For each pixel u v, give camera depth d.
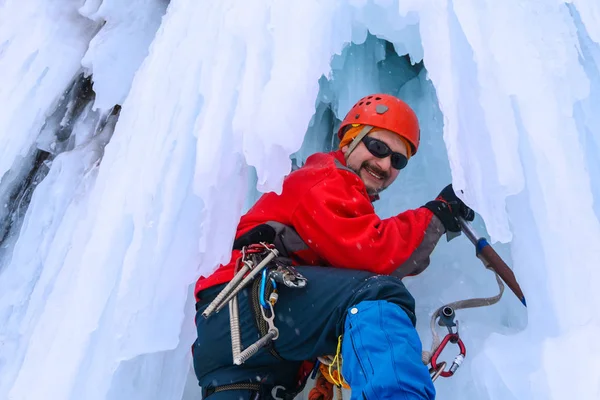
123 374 1.19
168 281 1.16
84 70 2.45
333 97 2.10
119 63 2.26
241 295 1.17
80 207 1.88
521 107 1.09
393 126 1.42
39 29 2.40
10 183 2.31
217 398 1.16
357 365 0.97
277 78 1.19
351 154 1.44
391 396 0.91
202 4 1.64
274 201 1.32
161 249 1.20
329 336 1.11
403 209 1.86
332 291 1.12
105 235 1.31
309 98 1.17
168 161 1.33
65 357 1.16
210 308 1.12
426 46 1.20
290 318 1.14
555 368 0.88
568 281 0.95
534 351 0.94
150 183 1.30
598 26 1.22
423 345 1.34
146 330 1.11
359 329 1.01
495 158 1.04
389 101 1.46
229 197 1.18
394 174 1.47
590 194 1.01
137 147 1.44
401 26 1.52
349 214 1.25
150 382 1.22
